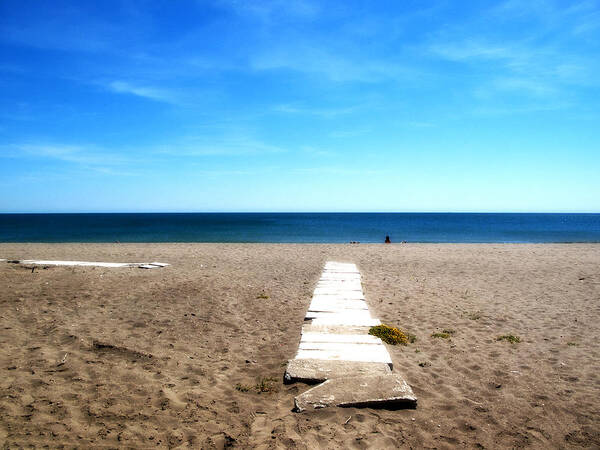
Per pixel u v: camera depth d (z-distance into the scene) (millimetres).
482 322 6992
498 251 19156
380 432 3330
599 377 4637
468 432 3441
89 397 3889
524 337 6156
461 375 4672
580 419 3689
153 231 46406
